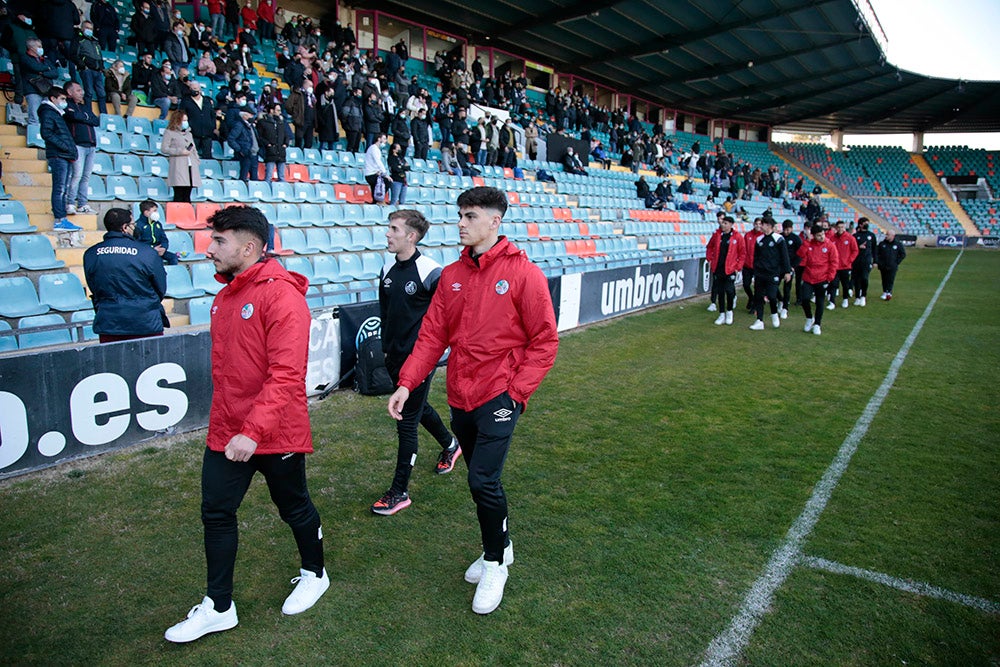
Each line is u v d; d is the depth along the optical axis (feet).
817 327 28.32
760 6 64.13
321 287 27.53
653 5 63.05
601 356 23.88
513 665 7.57
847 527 10.85
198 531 10.68
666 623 8.36
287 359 7.57
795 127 132.98
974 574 9.45
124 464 13.32
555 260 42.91
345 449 14.42
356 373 18.62
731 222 30.78
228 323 7.79
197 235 26.48
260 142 32.86
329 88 40.65
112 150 30.12
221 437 7.85
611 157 76.28
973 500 11.90
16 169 26.18
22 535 10.40
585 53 77.97
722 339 27.27
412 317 11.53
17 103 28.81
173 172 27.17
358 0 60.80
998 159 124.88
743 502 11.82
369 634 8.14
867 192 122.31
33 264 21.44
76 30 30.42
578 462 13.74
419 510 11.59
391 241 11.44
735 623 8.35
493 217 8.67
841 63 87.81
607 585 9.19
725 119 120.67
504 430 8.55
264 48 51.49
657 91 96.84
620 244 51.75
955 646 7.89
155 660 7.63
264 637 8.09
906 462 13.74
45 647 7.81
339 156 40.45
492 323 8.53
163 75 33.42
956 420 16.60
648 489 12.39
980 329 29.68
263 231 7.89
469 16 65.05
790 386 19.88
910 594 8.97
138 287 14.24
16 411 12.42
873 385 20.01
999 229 108.99
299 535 8.57
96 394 13.56
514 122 63.41
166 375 14.75
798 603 8.77
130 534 10.53
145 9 36.17
